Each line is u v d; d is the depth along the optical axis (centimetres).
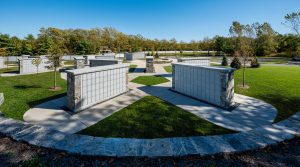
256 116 624
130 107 718
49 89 1006
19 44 3841
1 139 451
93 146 422
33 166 341
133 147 421
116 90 886
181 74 929
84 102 706
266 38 2936
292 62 2880
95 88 755
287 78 1348
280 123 556
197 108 709
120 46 5431
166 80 1298
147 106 730
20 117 607
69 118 608
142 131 511
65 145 423
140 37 6744
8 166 350
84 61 1830
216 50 5256
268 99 814
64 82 1216
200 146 425
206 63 1595
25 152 399
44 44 3888
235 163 365
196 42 6112
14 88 1027
